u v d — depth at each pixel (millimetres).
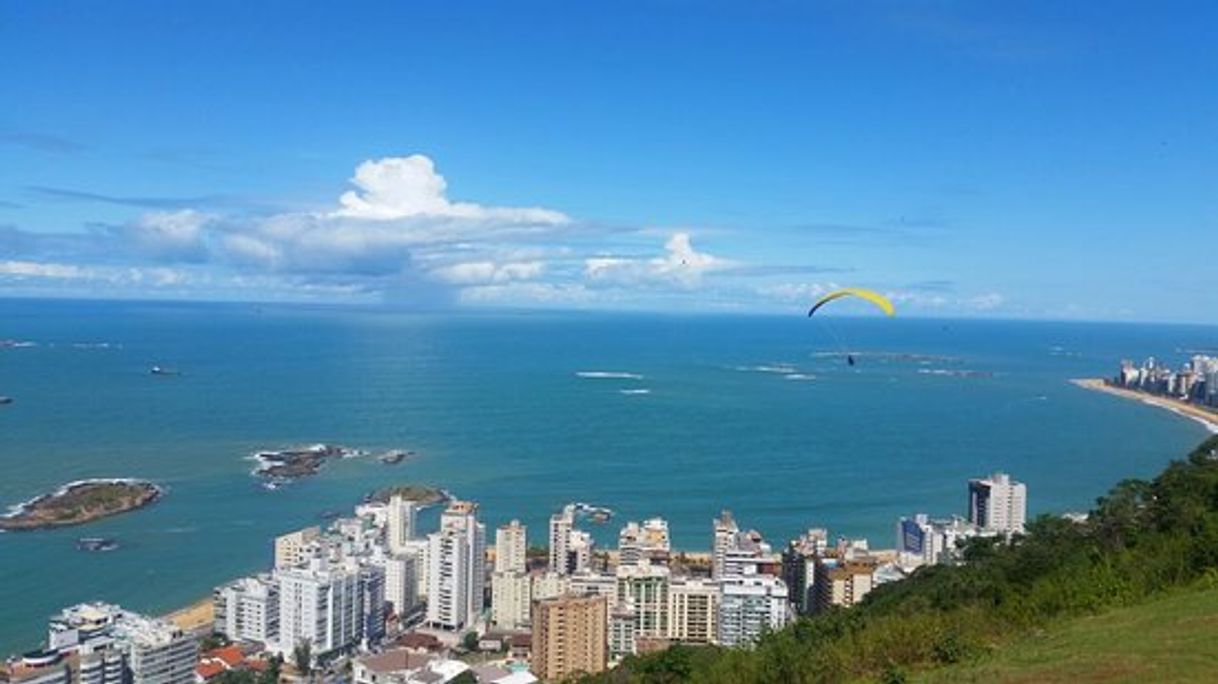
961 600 41688
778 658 32719
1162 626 28422
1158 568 37156
